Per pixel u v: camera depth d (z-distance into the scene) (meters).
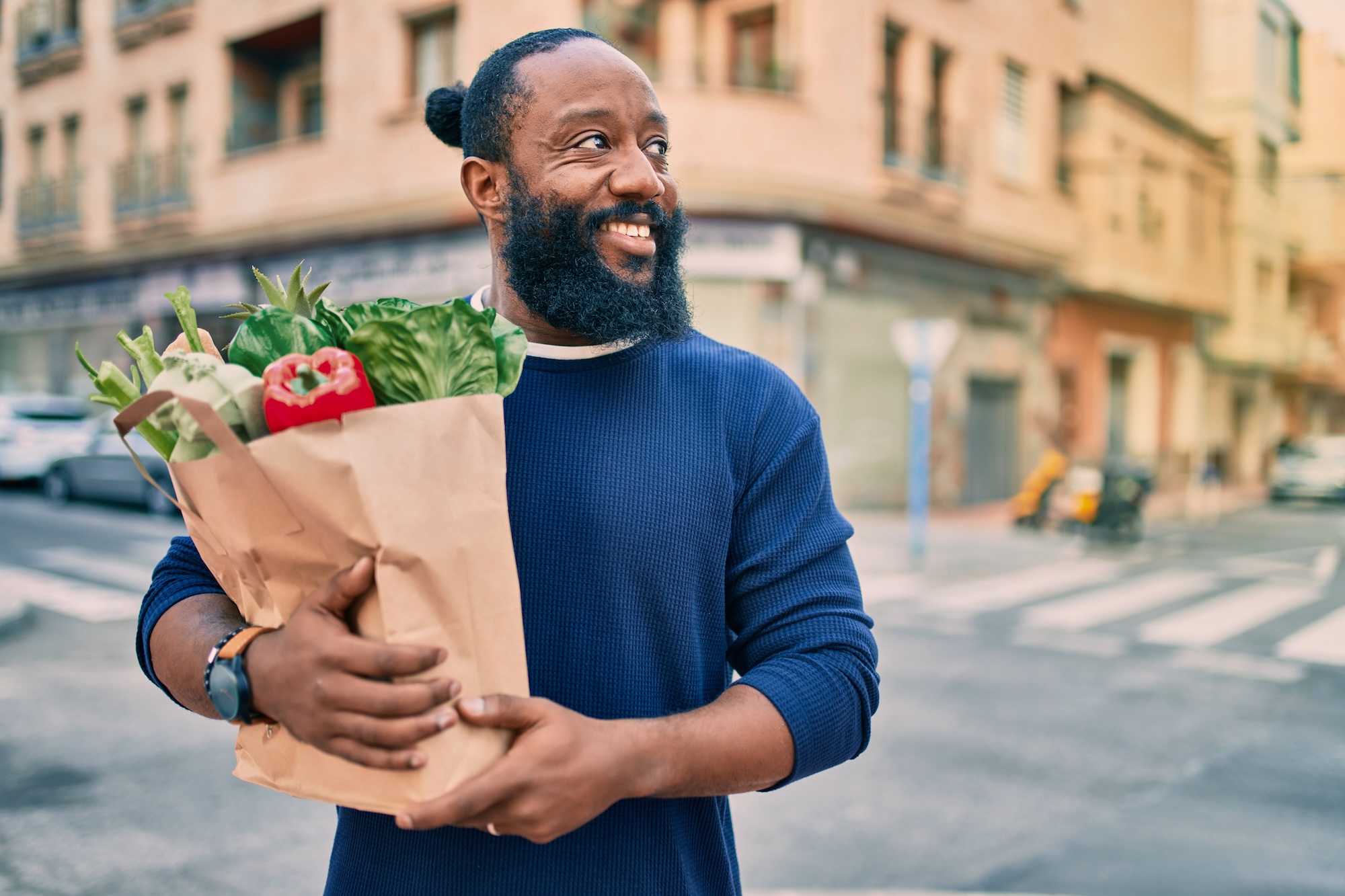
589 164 1.12
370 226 14.16
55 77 18.80
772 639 1.12
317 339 0.95
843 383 13.95
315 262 15.12
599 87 1.13
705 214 12.35
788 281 12.90
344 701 0.81
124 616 7.30
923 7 14.65
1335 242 21.86
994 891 3.27
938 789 4.20
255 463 0.83
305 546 0.85
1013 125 16.97
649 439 1.13
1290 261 23.50
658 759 0.92
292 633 0.85
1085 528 13.21
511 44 1.19
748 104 12.29
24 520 12.52
